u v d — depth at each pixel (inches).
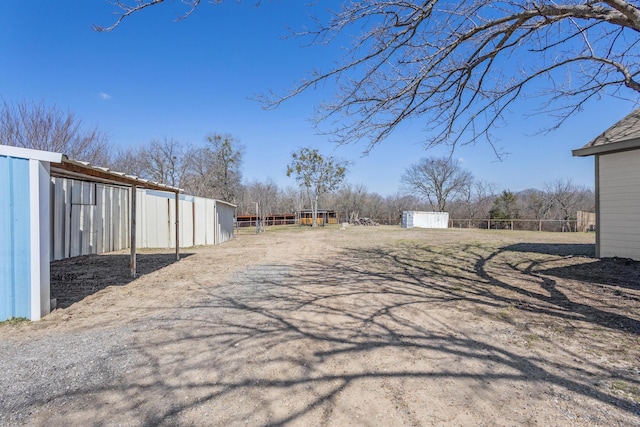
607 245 281.0
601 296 174.4
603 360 101.9
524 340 118.6
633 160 262.5
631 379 90.0
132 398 83.2
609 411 75.5
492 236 610.9
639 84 159.8
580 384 88.0
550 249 368.5
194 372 97.2
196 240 510.6
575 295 177.5
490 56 159.5
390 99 165.3
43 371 97.9
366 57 157.6
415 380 91.6
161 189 305.4
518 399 81.3
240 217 1414.9
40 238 148.6
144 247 470.3
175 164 1105.4
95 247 380.8
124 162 935.7
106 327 137.4
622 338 118.8
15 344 119.0
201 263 319.9
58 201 321.4
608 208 280.5
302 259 344.8
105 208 400.2
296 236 719.1
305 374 95.7
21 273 145.3
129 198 454.9
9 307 143.7
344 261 325.7
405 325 137.2
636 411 75.4
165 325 139.6
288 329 134.0
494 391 85.2
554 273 236.1
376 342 119.3
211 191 1131.9
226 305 170.2
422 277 237.8
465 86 176.9
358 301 176.1
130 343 119.7
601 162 284.7
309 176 1293.1
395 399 82.3
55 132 514.9
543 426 70.7
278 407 79.3
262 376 94.6
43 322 143.6
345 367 99.8
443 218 1106.1
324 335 127.0
